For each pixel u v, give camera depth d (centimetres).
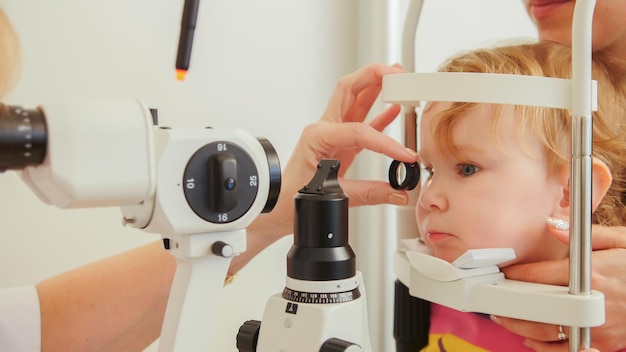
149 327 59
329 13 74
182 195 34
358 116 67
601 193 56
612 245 57
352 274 37
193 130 35
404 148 59
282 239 71
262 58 69
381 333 76
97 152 31
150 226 35
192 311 37
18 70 53
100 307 57
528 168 56
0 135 29
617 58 58
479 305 50
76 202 32
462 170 59
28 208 55
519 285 51
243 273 68
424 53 72
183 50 60
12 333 52
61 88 55
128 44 59
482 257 51
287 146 71
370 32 74
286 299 37
